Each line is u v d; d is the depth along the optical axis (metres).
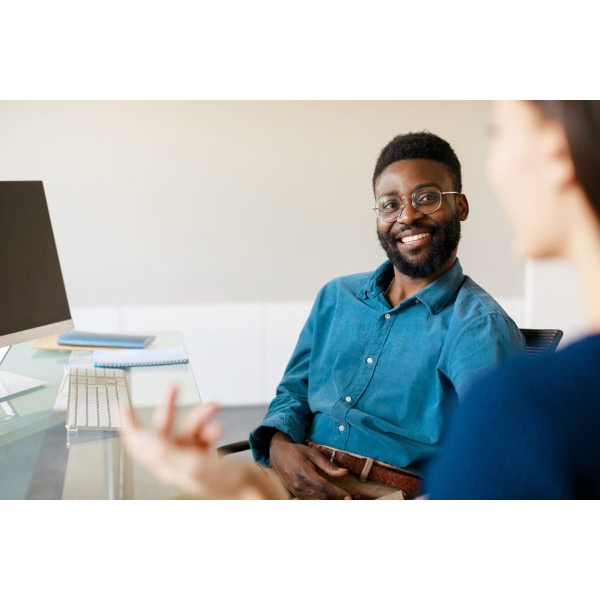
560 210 0.35
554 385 0.35
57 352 1.95
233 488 0.62
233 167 3.75
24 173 3.62
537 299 3.96
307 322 1.81
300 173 3.79
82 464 1.16
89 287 3.73
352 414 1.57
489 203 3.89
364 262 3.88
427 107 3.79
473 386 0.38
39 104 3.60
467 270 3.94
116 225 3.72
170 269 3.78
